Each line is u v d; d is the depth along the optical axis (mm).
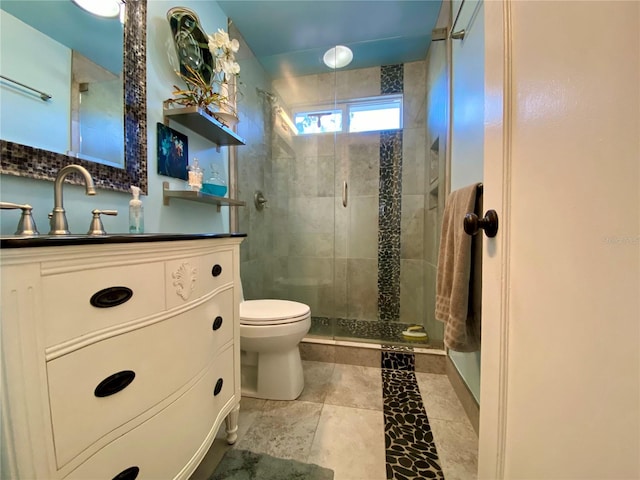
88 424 526
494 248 555
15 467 426
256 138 2236
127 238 584
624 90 287
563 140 378
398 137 2385
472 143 1222
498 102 542
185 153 1434
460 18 1384
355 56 2225
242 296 1769
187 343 779
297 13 1756
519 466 470
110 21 1013
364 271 2500
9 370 419
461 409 1316
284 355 1408
